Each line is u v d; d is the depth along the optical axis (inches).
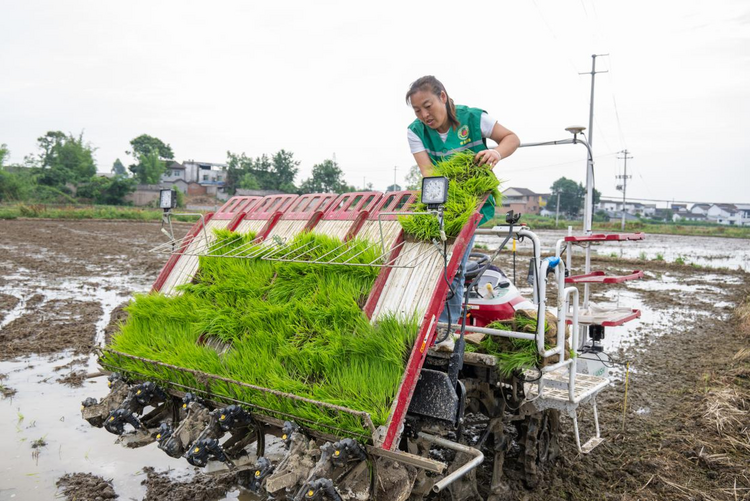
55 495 171.6
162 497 171.3
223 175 3656.5
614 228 2539.4
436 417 134.4
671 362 349.1
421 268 144.9
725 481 196.1
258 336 151.6
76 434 215.8
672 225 3201.3
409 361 126.4
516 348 163.3
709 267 932.6
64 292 512.4
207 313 167.5
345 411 116.0
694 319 494.6
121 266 705.0
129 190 2677.2
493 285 197.3
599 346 220.5
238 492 177.0
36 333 362.0
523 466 192.5
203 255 184.7
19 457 196.4
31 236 1113.4
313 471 109.2
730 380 306.7
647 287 698.8
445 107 157.0
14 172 2763.3
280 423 131.0
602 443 227.6
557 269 162.6
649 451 219.9
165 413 160.2
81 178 2829.7
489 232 161.8
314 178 2903.5
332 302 146.4
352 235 169.6
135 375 161.6
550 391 181.9
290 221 198.1
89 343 339.6
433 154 169.8
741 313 501.7
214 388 143.6
